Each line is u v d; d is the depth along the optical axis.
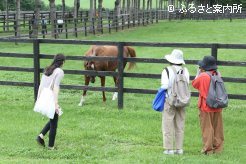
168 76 9.31
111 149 10.05
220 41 41.16
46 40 14.40
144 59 13.62
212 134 9.69
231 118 13.04
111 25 50.69
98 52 15.10
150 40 40.88
